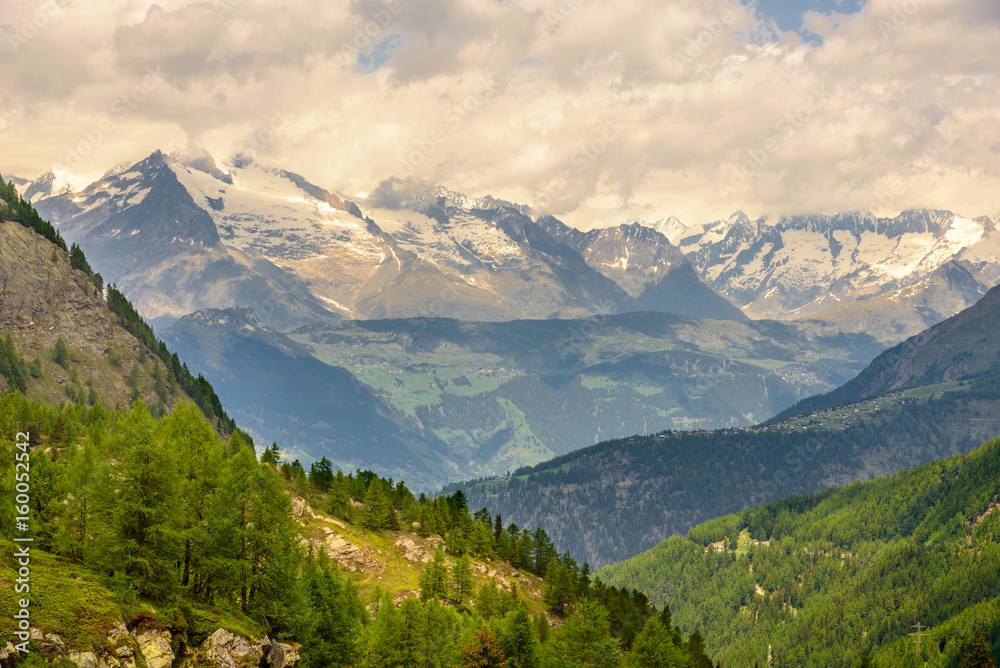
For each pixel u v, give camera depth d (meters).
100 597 85.88
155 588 91.38
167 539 93.00
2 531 97.19
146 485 91.81
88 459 114.94
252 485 107.00
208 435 137.12
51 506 102.12
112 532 90.81
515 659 138.75
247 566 102.12
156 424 125.25
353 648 118.06
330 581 126.88
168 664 84.12
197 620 93.00
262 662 96.06
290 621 106.31
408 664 126.69
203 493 105.00
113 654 80.38
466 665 126.56
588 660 148.12
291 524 108.19
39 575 86.94
